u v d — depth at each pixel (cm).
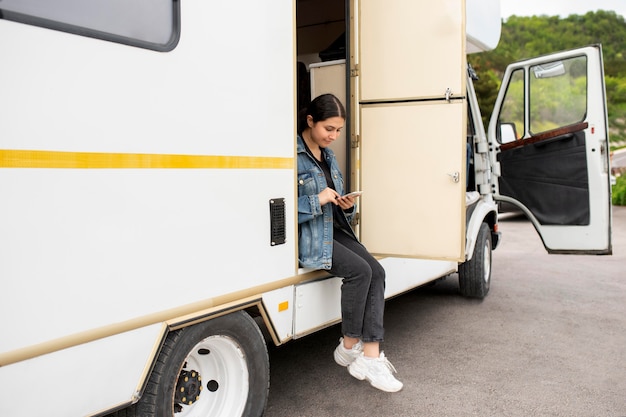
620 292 570
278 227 268
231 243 242
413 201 330
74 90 181
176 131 215
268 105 259
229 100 238
